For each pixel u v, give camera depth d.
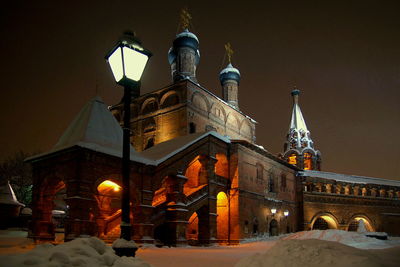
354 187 51.62
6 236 27.59
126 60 7.43
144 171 23.17
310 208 45.12
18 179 49.06
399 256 7.93
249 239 31.30
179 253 17.39
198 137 27.86
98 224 23.38
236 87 50.31
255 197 33.69
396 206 53.81
